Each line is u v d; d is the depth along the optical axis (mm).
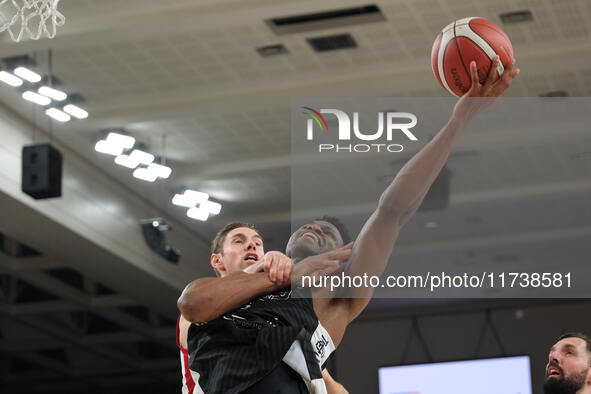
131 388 17328
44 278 11789
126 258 10195
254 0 6547
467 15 6781
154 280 10953
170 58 7488
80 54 7426
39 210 8719
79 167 9508
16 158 8516
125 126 8750
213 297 1918
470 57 2516
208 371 1893
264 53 7402
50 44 6992
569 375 2287
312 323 1958
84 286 12438
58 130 8891
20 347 14508
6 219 8930
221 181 10078
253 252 2369
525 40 7215
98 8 6742
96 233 9648
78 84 7973
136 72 7750
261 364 1850
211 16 6672
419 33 7062
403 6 6672
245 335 1894
